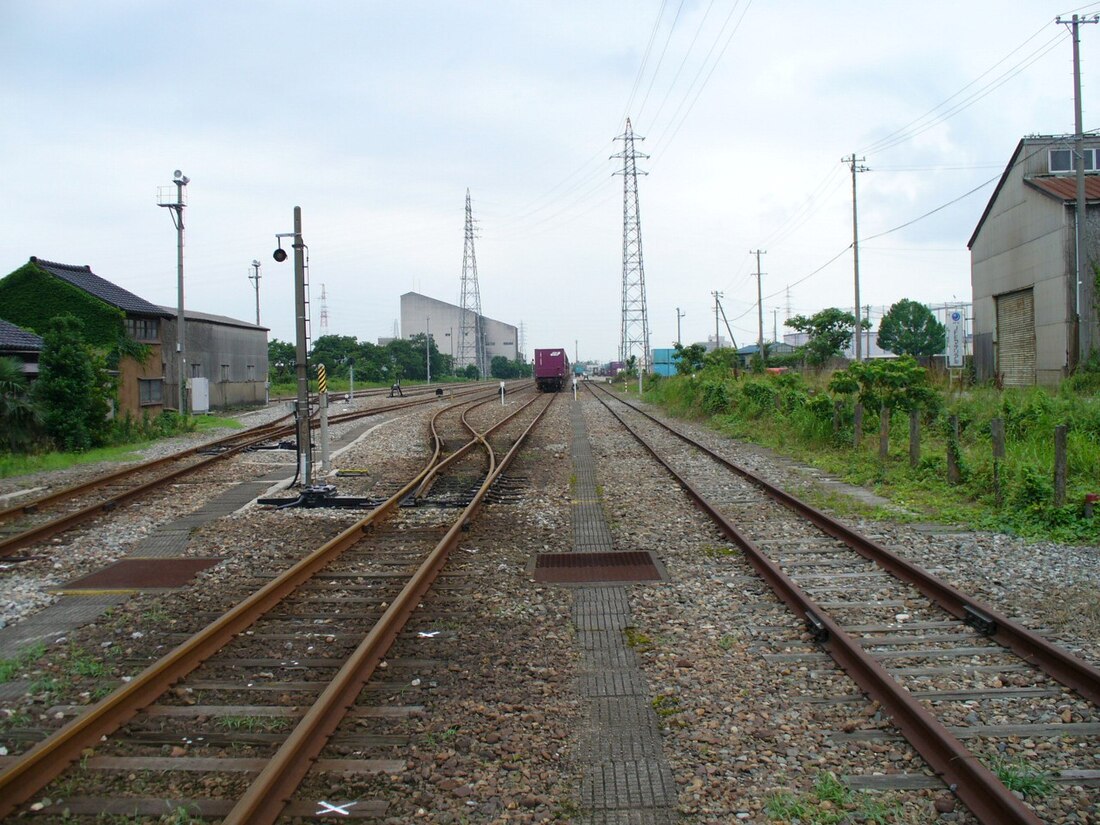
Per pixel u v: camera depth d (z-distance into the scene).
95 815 3.96
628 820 3.89
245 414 38.06
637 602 7.30
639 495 13.18
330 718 4.79
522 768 4.37
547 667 5.79
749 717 4.91
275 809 3.90
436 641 6.33
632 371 85.56
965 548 8.99
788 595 7.12
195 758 4.46
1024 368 29.38
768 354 67.44
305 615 6.98
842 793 4.03
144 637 6.54
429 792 4.14
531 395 57.12
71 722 4.54
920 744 4.45
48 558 9.34
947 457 13.41
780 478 14.78
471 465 17.34
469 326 125.88
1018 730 4.68
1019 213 29.50
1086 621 6.50
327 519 11.45
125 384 31.77
